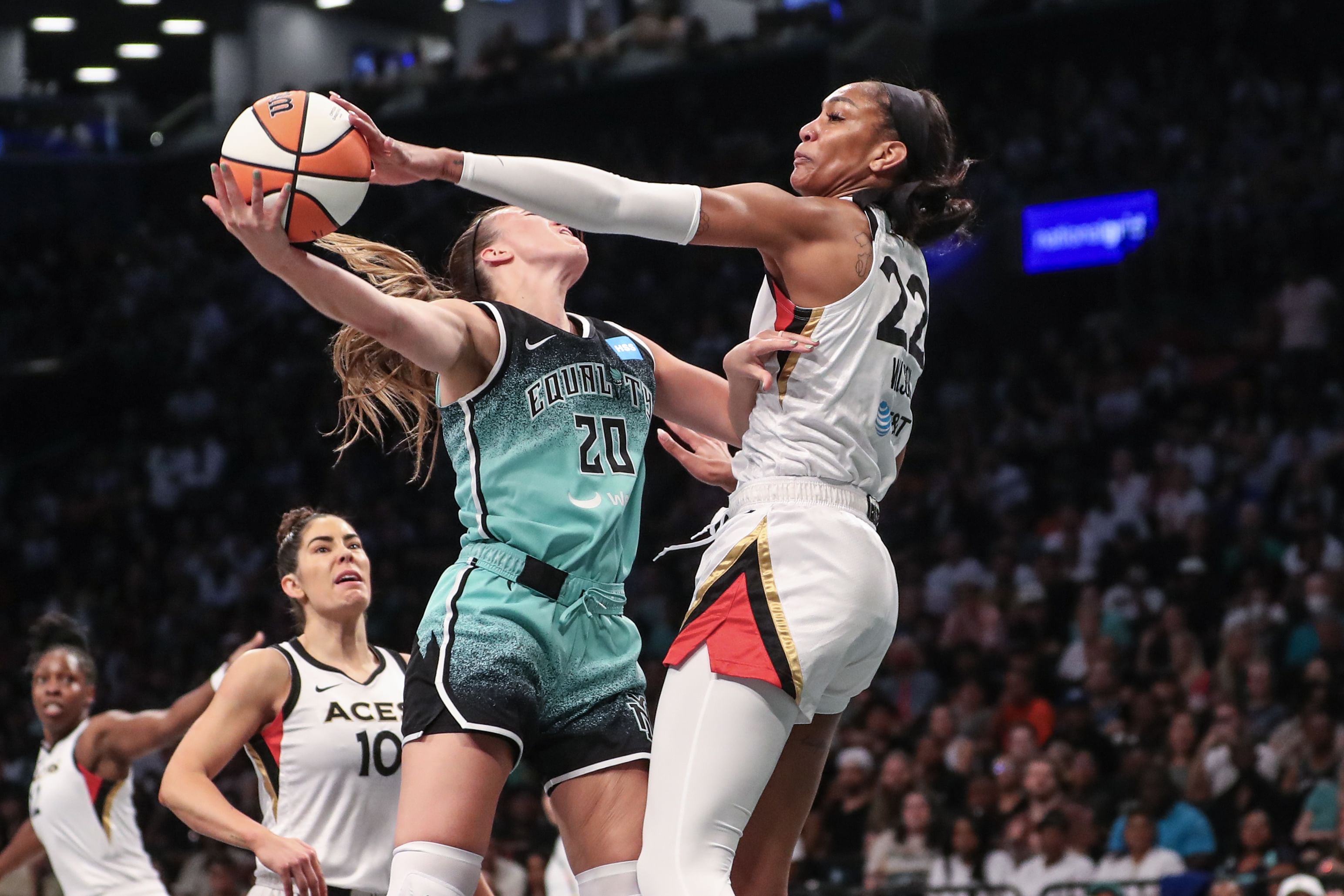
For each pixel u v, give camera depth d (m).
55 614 6.30
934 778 10.07
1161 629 11.16
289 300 23.94
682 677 3.24
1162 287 18.17
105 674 17.12
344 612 4.71
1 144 26.56
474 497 3.62
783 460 3.28
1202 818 8.65
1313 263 17.36
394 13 30.05
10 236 26.27
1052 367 17.70
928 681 12.16
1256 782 8.85
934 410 17.55
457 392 3.62
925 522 15.17
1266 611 11.20
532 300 3.88
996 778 9.56
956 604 13.16
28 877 8.70
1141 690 10.66
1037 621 12.19
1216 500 13.56
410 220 23.38
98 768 5.95
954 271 19.80
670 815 3.15
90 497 21.39
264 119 3.22
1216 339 17.14
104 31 29.14
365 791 4.59
